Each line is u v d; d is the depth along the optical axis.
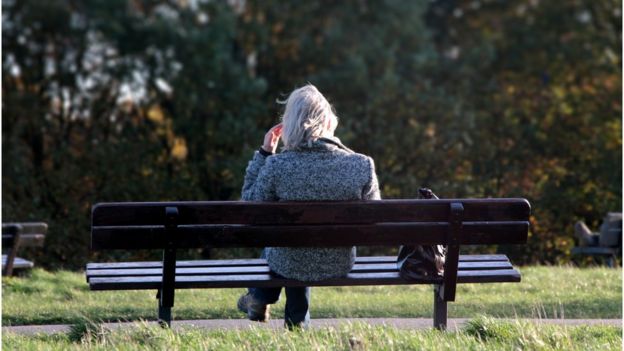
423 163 51.53
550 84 69.62
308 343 15.54
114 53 66.44
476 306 22.84
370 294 25.83
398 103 56.78
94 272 16.75
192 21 65.75
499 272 17.06
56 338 17.44
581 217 51.03
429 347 15.37
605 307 22.77
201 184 53.81
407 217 16.09
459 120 55.41
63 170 52.00
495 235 16.44
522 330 16.42
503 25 76.75
